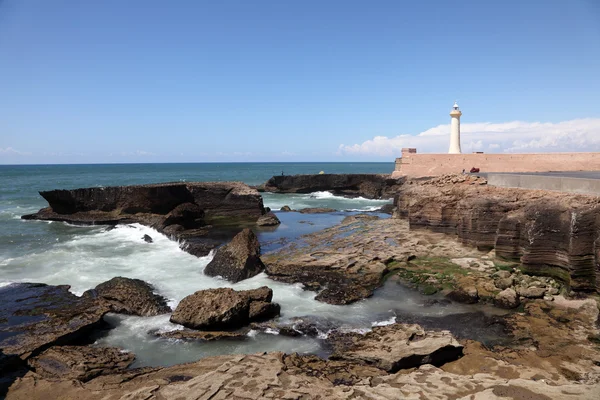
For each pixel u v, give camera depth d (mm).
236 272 17484
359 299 15008
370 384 8836
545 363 10078
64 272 18328
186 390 8422
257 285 16719
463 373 9727
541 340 11320
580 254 14352
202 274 18344
